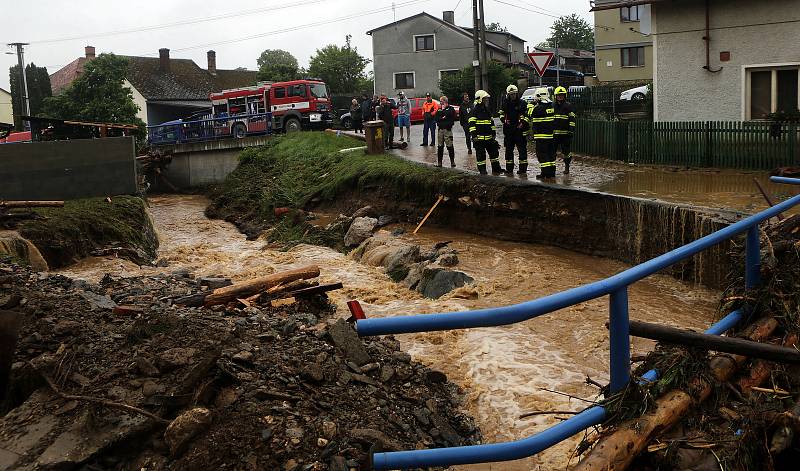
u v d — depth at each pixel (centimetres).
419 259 1488
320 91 3506
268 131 3444
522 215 1623
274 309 975
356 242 1812
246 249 1975
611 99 3219
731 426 340
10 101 6400
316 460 527
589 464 295
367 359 743
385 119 2469
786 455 342
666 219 1275
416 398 714
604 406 317
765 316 424
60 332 659
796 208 1238
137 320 654
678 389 339
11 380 582
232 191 2739
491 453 290
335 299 1266
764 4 1786
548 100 1675
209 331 673
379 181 2059
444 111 1936
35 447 501
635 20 4269
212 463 506
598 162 1991
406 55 5172
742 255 465
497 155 1780
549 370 862
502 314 279
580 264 1420
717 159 1772
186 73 5922
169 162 3141
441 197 1820
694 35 1897
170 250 1961
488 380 836
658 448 316
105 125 2684
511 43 5894
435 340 969
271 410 562
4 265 999
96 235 1659
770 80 1820
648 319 1050
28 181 1883
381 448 559
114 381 571
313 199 2294
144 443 518
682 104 1944
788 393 371
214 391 574
